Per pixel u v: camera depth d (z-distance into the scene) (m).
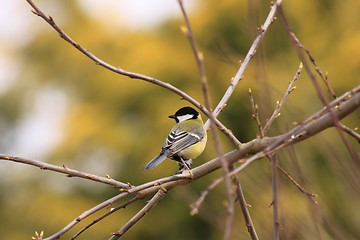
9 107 20.86
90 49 18.58
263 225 5.24
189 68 17.09
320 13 17.06
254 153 4.99
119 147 17.17
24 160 4.70
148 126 17.22
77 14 19.48
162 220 17.06
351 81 15.90
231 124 15.38
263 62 4.86
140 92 17.41
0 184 19.02
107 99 17.81
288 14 16.91
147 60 17.45
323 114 4.32
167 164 16.58
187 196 6.74
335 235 4.61
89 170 17.73
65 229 4.63
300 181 4.68
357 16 16.77
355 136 4.25
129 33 18.44
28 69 20.00
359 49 16.02
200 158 13.19
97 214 17.23
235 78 5.80
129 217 16.98
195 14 17.47
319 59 16.41
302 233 4.89
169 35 17.81
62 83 19.23
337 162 4.99
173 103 16.95
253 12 4.73
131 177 17.02
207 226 16.81
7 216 18.42
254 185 5.29
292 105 5.26
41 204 17.83
